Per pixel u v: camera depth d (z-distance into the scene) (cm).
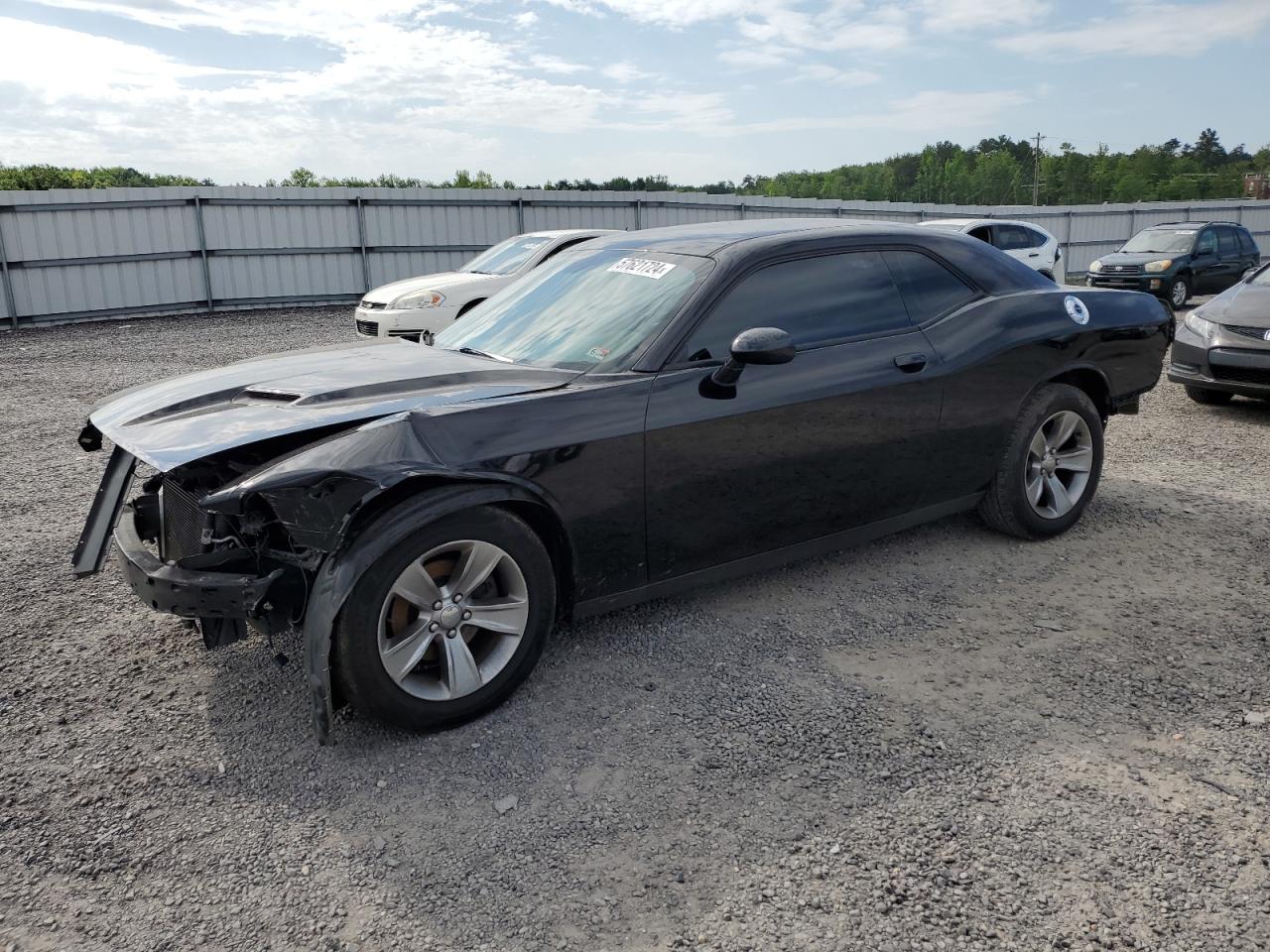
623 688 318
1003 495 433
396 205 1911
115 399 352
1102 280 1773
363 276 1917
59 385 998
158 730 296
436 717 287
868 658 337
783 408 345
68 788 265
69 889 224
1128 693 310
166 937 208
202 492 304
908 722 294
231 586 267
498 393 309
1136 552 439
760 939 204
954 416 399
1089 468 459
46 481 604
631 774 268
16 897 221
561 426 299
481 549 287
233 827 248
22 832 246
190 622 374
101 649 355
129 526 314
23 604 397
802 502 362
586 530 310
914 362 381
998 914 211
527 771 271
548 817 249
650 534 325
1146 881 221
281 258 1839
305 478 253
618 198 2116
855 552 443
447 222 1964
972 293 421
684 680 323
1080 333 438
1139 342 467
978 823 243
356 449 265
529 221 2042
